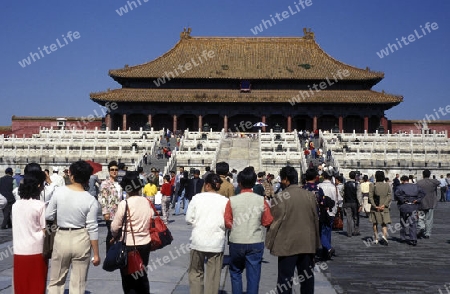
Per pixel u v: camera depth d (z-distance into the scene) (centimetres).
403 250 2122
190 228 2692
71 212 1084
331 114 10919
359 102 10631
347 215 2564
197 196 1209
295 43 12138
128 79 11300
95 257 1098
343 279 1555
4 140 7038
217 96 10894
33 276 1101
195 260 1195
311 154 6312
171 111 11038
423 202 2488
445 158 6284
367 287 1452
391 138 7506
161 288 1377
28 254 1100
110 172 1722
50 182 1922
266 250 2108
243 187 1249
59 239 1084
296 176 1312
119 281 1430
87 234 1097
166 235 1189
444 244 2297
